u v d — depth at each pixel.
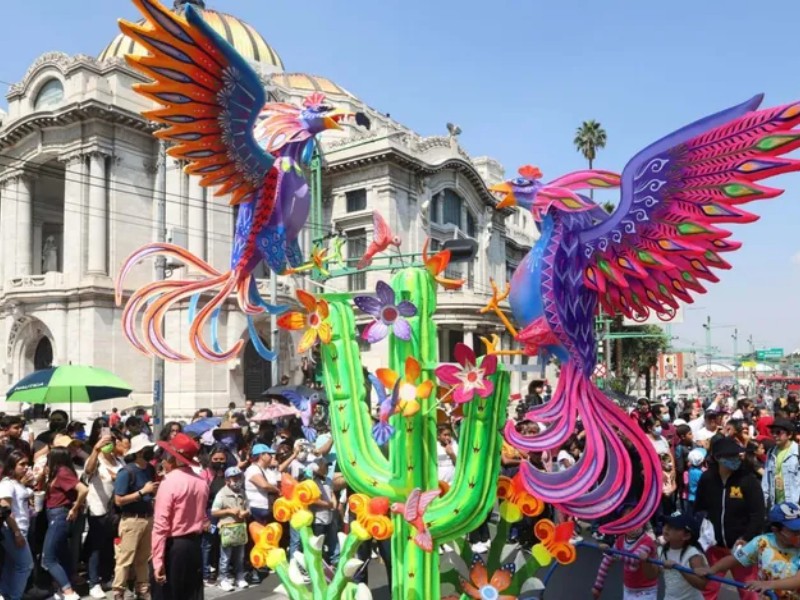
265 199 5.91
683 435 12.30
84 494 8.61
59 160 34.22
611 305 5.61
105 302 32.97
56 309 33.22
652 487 5.24
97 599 8.73
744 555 5.64
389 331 5.48
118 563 8.43
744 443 12.23
